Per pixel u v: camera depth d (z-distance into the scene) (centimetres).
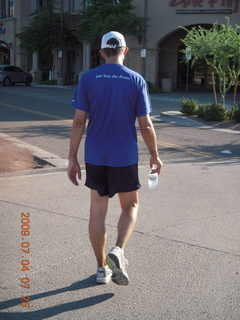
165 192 659
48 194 632
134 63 3092
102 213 371
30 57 4194
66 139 1166
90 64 3434
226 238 488
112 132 354
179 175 769
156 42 3014
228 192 670
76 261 423
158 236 488
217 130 1433
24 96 2538
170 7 2938
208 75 3441
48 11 3566
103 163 358
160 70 3416
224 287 382
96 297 361
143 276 397
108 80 349
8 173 754
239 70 1596
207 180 740
